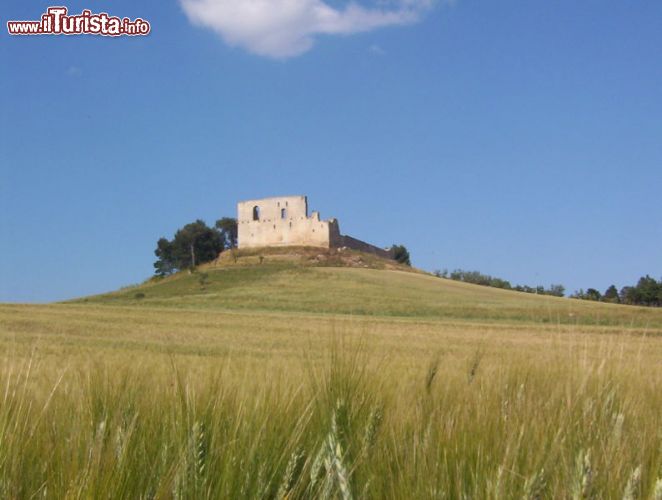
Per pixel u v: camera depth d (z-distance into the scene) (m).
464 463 4.00
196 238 139.12
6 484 3.75
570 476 3.89
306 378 4.85
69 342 33.19
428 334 43.78
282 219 136.75
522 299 93.38
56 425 4.25
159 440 4.16
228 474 3.80
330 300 89.19
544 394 5.27
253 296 94.12
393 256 162.00
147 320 56.19
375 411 4.48
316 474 4.13
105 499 3.48
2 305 66.50
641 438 4.51
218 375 4.59
